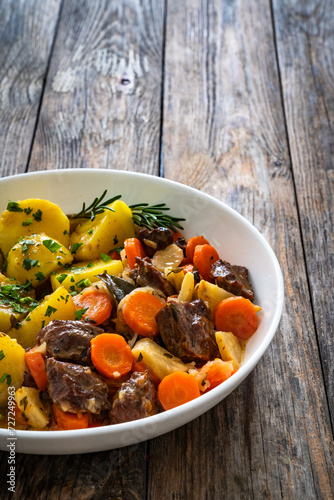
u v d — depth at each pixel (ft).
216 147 2.75
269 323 1.90
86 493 1.78
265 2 3.39
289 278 2.30
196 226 2.18
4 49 3.11
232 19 3.29
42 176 2.23
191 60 3.10
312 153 2.73
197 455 1.86
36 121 2.82
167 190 2.21
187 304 1.91
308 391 2.00
